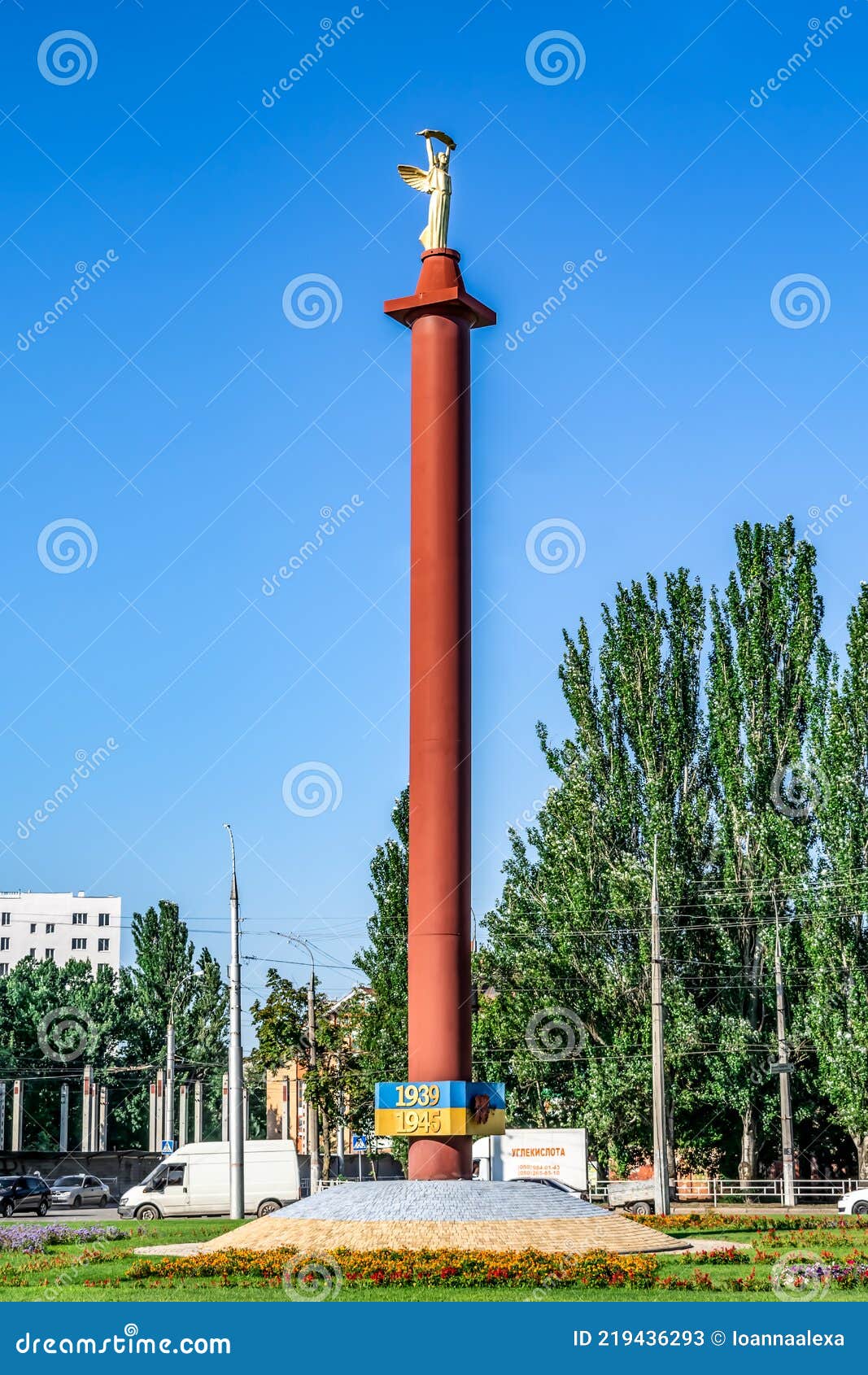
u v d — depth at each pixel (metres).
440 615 30.98
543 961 55.94
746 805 57.44
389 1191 27.86
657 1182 46.81
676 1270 25.06
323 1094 56.97
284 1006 57.09
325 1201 28.38
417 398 32.03
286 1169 52.09
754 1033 55.28
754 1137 57.25
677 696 58.25
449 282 32.44
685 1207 54.25
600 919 56.03
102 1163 74.50
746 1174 57.25
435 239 32.84
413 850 30.50
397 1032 58.22
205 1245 28.88
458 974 30.03
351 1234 26.53
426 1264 23.62
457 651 30.98
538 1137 49.09
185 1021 97.94
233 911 45.38
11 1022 103.44
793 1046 56.41
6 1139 102.06
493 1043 56.91
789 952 56.91
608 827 57.06
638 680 58.25
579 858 56.59
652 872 52.38
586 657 58.97
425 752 30.62
